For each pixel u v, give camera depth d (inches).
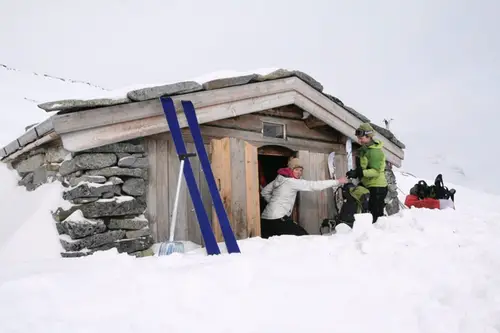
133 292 88.5
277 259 117.7
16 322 76.2
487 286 98.5
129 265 111.0
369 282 100.2
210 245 141.0
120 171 171.9
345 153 278.5
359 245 132.3
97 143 165.6
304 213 248.2
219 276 98.0
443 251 127.5
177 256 123.0
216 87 196.7
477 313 85.0
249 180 207.0
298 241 148.6
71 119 159.3
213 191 157.3
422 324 80.7
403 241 140.7
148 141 187.2
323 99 247.4
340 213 231.9
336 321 80.7
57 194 179.3
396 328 79.3
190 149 201.2
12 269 110.1
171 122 169.9
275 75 221.5
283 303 86.4
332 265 113.0
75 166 163.5
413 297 92.4
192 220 196.9
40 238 169.5
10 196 219.3
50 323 75.8
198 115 194.5
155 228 183.9
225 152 198.1
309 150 257.9
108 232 163.9
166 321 77.1
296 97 235.5
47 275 98.3
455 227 169.8
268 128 241.1
